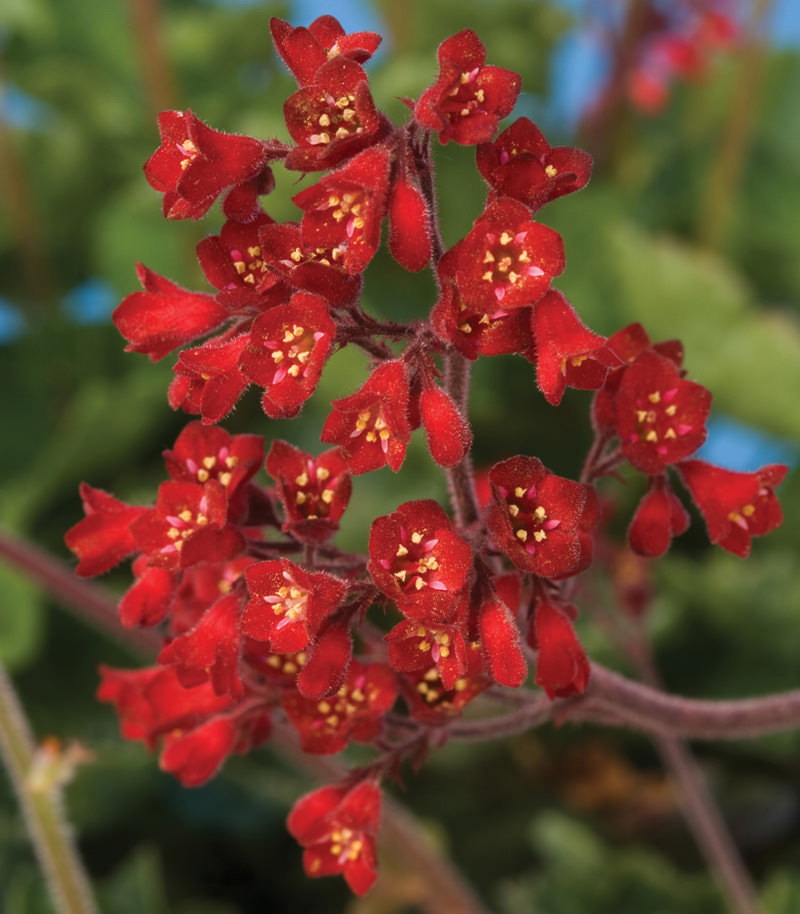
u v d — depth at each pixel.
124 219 0.47
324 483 0.23
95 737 0.41
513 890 0.38
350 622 0.22
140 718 0.25
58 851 0.29
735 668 0.41
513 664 0.22
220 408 0.22
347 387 0.42
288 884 0.40
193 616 0.24
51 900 0.34
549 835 0.38
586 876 0.37
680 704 0.25
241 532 0.23
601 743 0.42
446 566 0.21
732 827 0.41
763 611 0.40
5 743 0.29
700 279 0.43
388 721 0.24
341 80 0.21
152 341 0.23
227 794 0.40
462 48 0.21
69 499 0.45
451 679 0.21
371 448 0.21
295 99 0.21
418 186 0.21
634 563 0.33
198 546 0.22
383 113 0.21
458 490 0.23
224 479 0.23
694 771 0.34
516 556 0.21
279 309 0.21
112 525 0.23
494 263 0.21
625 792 0.42
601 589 0.38
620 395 0.23
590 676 0.24
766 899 0.34
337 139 0.21
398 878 0.33
